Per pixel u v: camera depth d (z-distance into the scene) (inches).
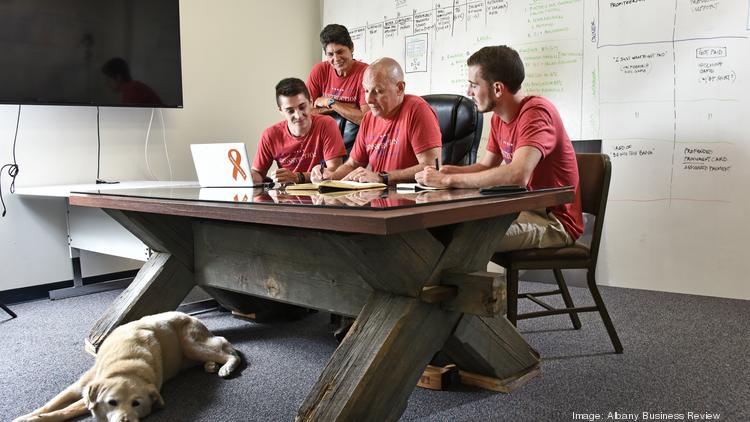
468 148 110.5
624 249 129.4
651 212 125.7
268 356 83.4
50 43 120.1
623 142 128.0
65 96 123.3
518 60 83.7
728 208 117.0
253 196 64.6
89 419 63.9
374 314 56.7
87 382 66.4
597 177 81.2
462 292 55.6
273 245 74.4
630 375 74.2
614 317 103.3
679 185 122.1
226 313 109.0
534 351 74.5
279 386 72.0
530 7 138.1
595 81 130.5
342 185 72.7
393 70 102.5
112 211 85.7
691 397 67.1
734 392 68.3
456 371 72.9
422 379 70.8
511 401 66.4
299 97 114.3
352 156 114.8
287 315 103.0
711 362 79.0
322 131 119.5
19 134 122.8
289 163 122.3
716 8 115.6
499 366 69.0
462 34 150.3
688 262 122.0
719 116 116.8
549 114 81.6
